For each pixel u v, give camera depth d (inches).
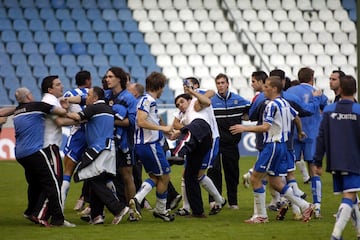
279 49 3907.5
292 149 1488.7
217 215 1557.6
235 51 3855.8
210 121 1518.2
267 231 1316.4
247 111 1678.2
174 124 1562.5
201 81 3725.4
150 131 1416.1
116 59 3725.4
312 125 1584.6
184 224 1414.9
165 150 1684.3
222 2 3996.1
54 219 1384.1
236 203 1672.0
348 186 1122.7
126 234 1288.1
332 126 1134.4
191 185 1497.3
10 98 3486.7
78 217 1549.0
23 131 1334.9
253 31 3939.5
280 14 4005.9
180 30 3878.0
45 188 1358.3
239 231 1317.7
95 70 3671.3
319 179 1514.5
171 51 3804.1
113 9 3873.0
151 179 1446.9
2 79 3521.2
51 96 1389.0
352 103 1133.7
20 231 1325.0
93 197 1412.4
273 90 1381.6
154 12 3909.9
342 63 3919.8
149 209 1673.2
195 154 1469.0
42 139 1348.4
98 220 1419.8
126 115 1476.4
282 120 1378.0
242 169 2549.2
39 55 3644.2
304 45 3934.5
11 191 2021.4
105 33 3789.4
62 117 1359.5
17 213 1603.1
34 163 1338.6
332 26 4008.4
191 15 3934.5
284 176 1460.4
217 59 3809.1
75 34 3745.1
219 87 1672.0
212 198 1574.8
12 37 3666.3
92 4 3868.1
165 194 1457.9
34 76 3575.3
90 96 1406.3
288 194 1423.5
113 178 1441.9
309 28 3988.7
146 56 3769.7
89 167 1381.6
